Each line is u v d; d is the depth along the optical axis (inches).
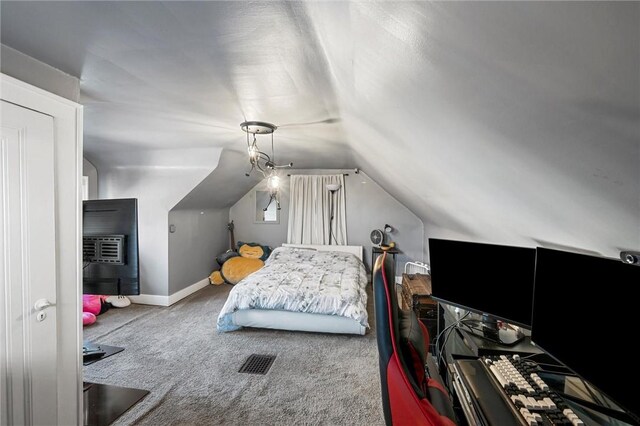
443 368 62.5
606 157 22.4
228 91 68.4
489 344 50.7
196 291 178.9
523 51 18.9
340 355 103.5
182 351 105.9
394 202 203.8
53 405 57.0
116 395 80.4
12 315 50.7
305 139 115.8
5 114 49.4
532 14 15.6
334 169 208.1
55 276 57.7
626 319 28.9
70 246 60.8
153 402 78.4
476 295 58.6
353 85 50.4
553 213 38.2
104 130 105.8
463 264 61.2
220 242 211.2
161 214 153.6
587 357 33.3
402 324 47.3
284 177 214.8
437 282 66.7
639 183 22.1
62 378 59.3
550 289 39.8
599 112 19.2
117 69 58.4
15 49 51.9
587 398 36.3
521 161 32.9
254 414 74.2
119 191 157.3
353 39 34.6
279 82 63.0
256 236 220.2
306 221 210.7
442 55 25.9
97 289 72.3
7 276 50.0
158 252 154.5
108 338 116.0
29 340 52.9
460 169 49.4
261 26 42.6
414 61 30.0
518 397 34.5
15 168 50.9
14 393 51.0
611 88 16.7
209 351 106.0
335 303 114.7
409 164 73.8
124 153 144.9
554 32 15.9
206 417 73.1
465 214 72.8
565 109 21.3
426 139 48.9
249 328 125.0
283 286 124.3
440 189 71.5
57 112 57.8
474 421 36.2
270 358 101.2
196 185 147.9
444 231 124.3
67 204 60.1
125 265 70.8
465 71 25.7
